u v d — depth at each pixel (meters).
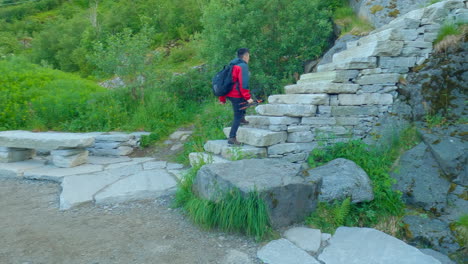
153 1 18.42
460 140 4.91
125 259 3.06
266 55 9.13
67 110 8.52
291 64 8.95
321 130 5.41
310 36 9.01
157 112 8.77
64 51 17.86
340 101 5.49
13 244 3.29
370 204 4.50
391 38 5.56
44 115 8.30
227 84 4.98
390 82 5.64
